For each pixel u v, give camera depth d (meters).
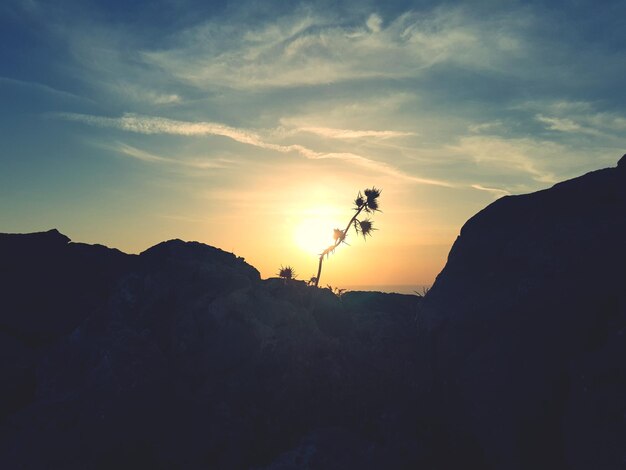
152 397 13.98
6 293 20.73
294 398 14.67
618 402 8.73
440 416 13.38
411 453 12.38
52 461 12.16
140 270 18.55
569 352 10.81
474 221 15.77
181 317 16.70
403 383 14.98
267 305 17.41
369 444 12.64
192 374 15.40
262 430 13.71
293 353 15.92
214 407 14.18
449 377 13.30
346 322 20.28
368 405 14.24
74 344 16.23
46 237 24.52
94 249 25.16
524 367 11.23
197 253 20.25
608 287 11.16
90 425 12.96
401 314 23.22
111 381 13.96
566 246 12.41
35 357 17.88
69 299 21.56
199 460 12.88
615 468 8.10
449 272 15.41
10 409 15.73
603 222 12.38
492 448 10.79
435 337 14.30
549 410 10.42
